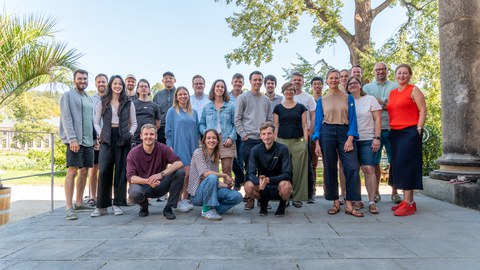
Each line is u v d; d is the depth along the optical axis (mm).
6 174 16031
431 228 4004
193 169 4980
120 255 3135
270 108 5648
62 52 6148
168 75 6570
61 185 12477
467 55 5793
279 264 2836
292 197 5324
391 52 15172
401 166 4824
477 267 2734
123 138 4961
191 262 2918
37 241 3641
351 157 4844
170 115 5625
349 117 4902
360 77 6406
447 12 6027
